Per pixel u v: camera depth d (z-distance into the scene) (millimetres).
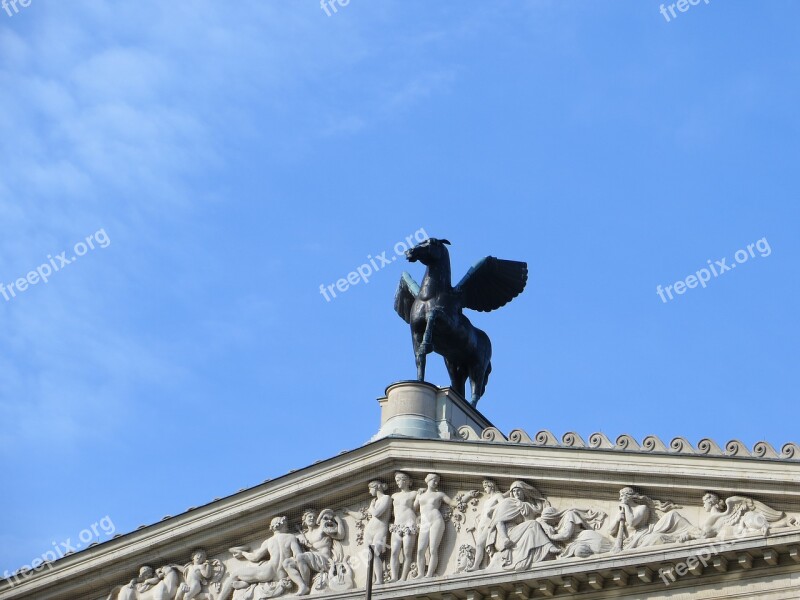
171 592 88500
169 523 88938
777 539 77875
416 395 88438
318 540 86375
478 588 82125
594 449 82188
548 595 81625
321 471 86812
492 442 84062
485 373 93750
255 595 86562
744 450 80062
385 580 84125
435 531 83938
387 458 85688
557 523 82438
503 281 94688
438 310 91062
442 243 93000
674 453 80750
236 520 88000
